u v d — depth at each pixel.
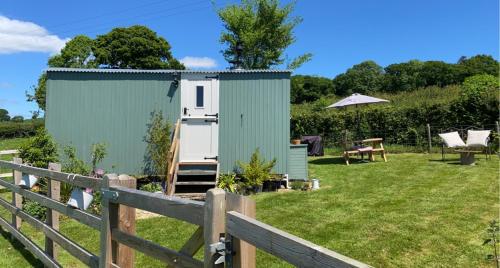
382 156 12.45
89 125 9.36
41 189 7.18
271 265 4.25
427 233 5.00
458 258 4.19
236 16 24.72
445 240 4.71
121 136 9.39
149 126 9.41
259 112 9.41
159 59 31.56
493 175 8.64
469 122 14.12
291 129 18.73
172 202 2.23
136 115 9.42
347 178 9.67
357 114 16.31
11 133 29.55
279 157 9.34
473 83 18.00
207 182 8.76
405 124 15.63
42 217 6.23
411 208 6.27
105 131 9.38
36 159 8.39
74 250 3.50
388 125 16.02
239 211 1.86
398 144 15.62
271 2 24.80
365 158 13.47
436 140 14.52
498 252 4.27
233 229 1.84
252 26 24.80
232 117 9.43
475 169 9.55
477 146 10.48
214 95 9.45
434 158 12.18
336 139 17.38
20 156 8.55
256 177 8.81
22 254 4.98
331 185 8.88
